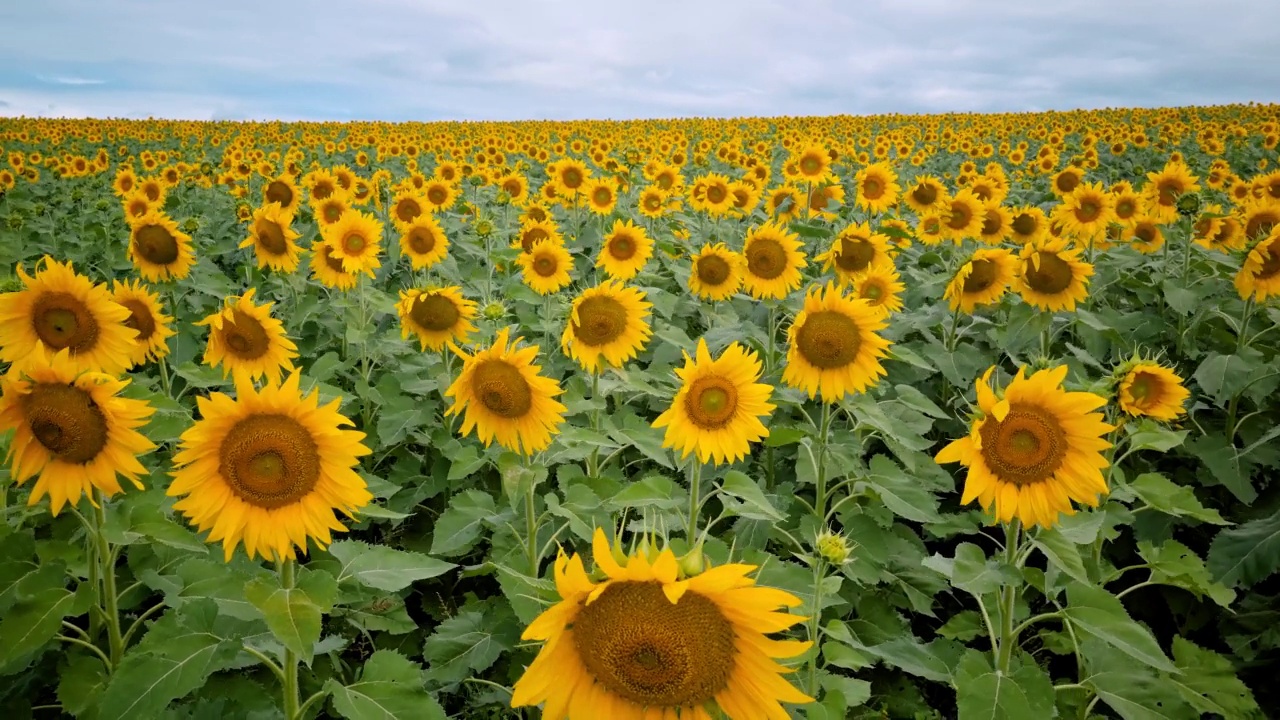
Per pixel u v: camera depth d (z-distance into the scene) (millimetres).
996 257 6281
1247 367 5492
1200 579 3750
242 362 4633
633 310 5066
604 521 4105
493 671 4191
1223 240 7742
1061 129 28781
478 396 3809
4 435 3451
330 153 26266
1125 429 4258
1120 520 4078
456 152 20812
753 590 1924
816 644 2957
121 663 2768
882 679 4250
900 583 4562
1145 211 9000
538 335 7605
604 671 2020
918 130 34125
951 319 7023
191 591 2832
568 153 28219
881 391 5047
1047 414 3068
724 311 7562
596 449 4797
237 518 2715
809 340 4449
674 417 3566
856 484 4656
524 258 7762
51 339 3986
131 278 9961
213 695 3416
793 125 43625
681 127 45000
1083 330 6605
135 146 31734
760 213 12531
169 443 4836
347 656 4355
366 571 3223
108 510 3568
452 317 5766
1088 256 9031
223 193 16328
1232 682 3506
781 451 5617
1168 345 6930
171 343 6809
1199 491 5594
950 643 3980
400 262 11094
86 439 2881
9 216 11250
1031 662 3881
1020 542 5160
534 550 3869
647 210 11836
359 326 6695
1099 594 3236
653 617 1997
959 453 3137
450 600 4949
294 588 2662
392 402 5707
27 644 2986
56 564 3234
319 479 2773
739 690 2043
